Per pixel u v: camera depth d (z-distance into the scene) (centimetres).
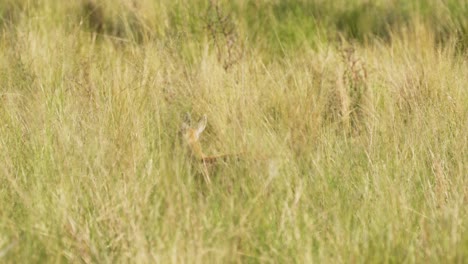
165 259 1531
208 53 3225
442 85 2653
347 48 3078
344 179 1973
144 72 2684
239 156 2052
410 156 2144
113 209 1694
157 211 1708
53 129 2153
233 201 1791
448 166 2070
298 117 2469
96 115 2283
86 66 2845
